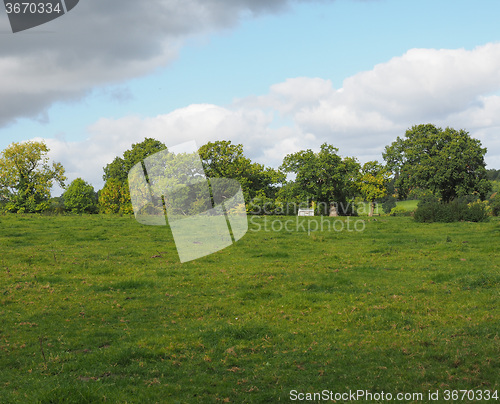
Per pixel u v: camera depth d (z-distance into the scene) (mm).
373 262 22594
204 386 9000
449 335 11461
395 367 9641
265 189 72062
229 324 12961
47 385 9016
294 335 12031
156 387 8930
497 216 53656
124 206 64500
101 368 10000
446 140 87125
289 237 33438
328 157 70250
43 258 24078
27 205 77688
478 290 16094
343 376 9289
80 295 16766
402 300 15172
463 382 8742
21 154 77938
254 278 19344
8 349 11234
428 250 25828
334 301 15406
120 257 25219
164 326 13156
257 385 9008
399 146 92375
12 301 15781
